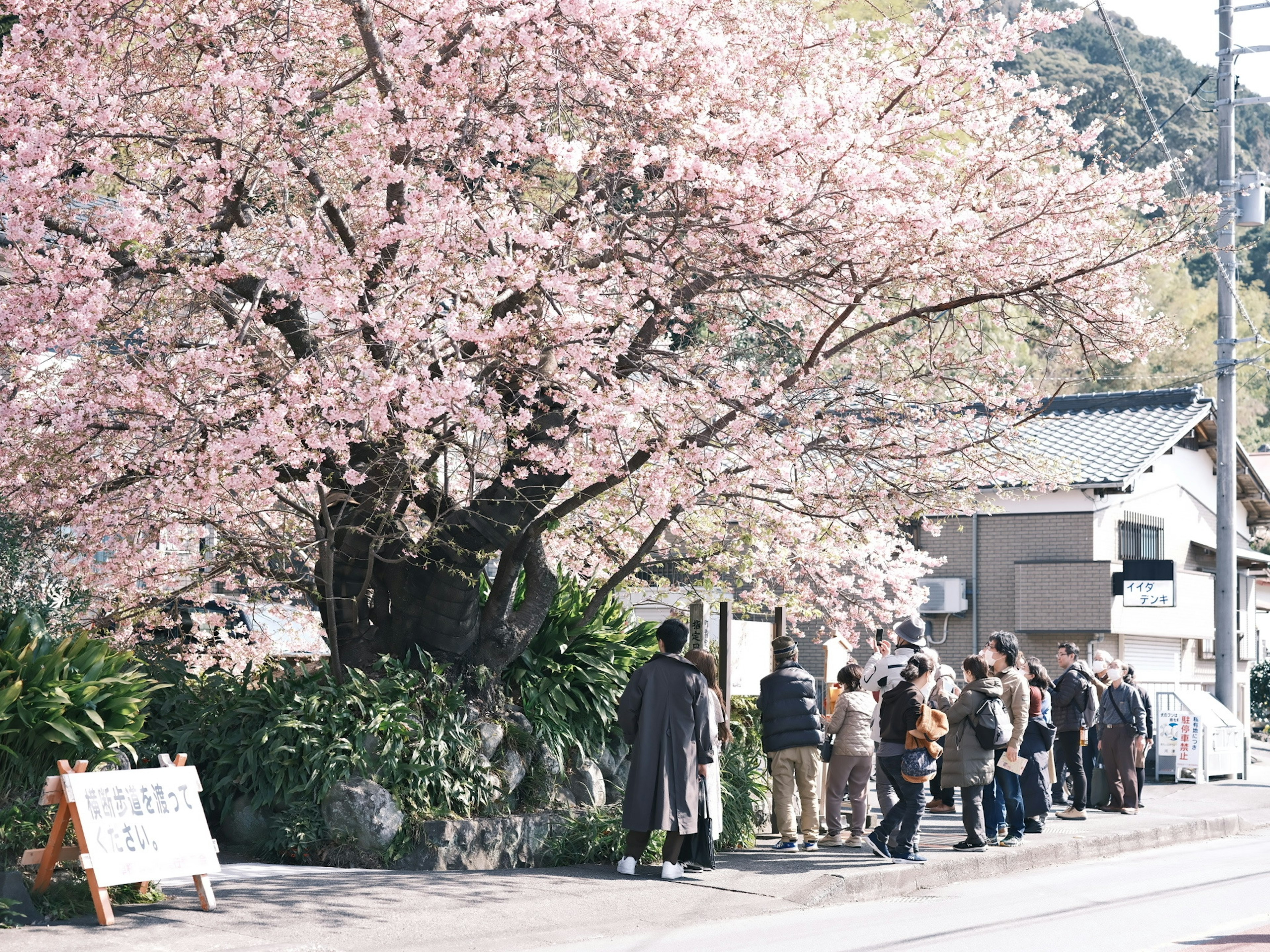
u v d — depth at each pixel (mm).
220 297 10180
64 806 7340
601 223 9875
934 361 11477
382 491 9906
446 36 9188
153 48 9031
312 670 10758
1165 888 10320
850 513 11477
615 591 12984
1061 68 49906
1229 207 18766
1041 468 12273
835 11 11805
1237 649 28625
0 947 6469
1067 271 10406
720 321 11531
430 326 9398
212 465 8828
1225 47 21109
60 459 9594
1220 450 22016
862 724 11578
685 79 9523
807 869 10109
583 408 9414
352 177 10672
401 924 7652
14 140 8398
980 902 9500
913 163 10516
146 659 11180
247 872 9023
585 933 7777
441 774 10000
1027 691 12180
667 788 9547
